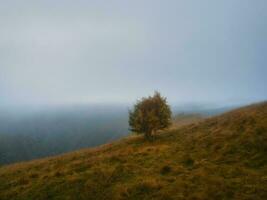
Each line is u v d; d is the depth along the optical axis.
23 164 34.66
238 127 29.52
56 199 18.11
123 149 33.50
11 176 26.28
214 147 25.38
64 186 19.80
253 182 16.55
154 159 24.94
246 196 15.05
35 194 19.27
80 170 23.84
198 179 18.12
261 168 18.73
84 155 34.12
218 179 17.53
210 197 15.55
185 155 25.00
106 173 21.39
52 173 23.61
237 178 17.45
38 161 35.59
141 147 33.00
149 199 16.48
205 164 21.27
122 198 17.09
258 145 22.52
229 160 21.30
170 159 24.38
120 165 23.34
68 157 34.03
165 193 16.80
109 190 18.34
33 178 23.80
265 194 15.00
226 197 15.34
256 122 28.77
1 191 21.50
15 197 19.50
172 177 19.31
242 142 24.28
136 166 22.91
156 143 34.81
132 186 18.34
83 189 18.94
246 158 21.00
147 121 39.56
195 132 36.12
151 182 18.53
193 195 15.95
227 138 26.94
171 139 36.16
